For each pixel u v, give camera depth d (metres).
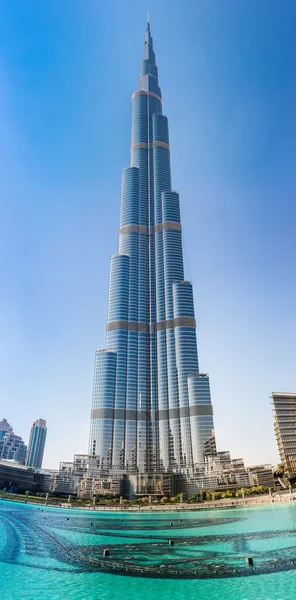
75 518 109.19
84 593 38.00
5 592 38.31
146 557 52.66
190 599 36.12
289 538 65.25
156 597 36.72
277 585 39.09
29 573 44.97
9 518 100.50
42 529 82.19
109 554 54.97
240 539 65.75
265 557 51.00
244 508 135.88
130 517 114.88
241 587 38.84
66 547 61.12
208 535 71.75
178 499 189.00
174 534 74.69
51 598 36.62
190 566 47.16
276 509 121.56
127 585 40.19
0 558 52.72
